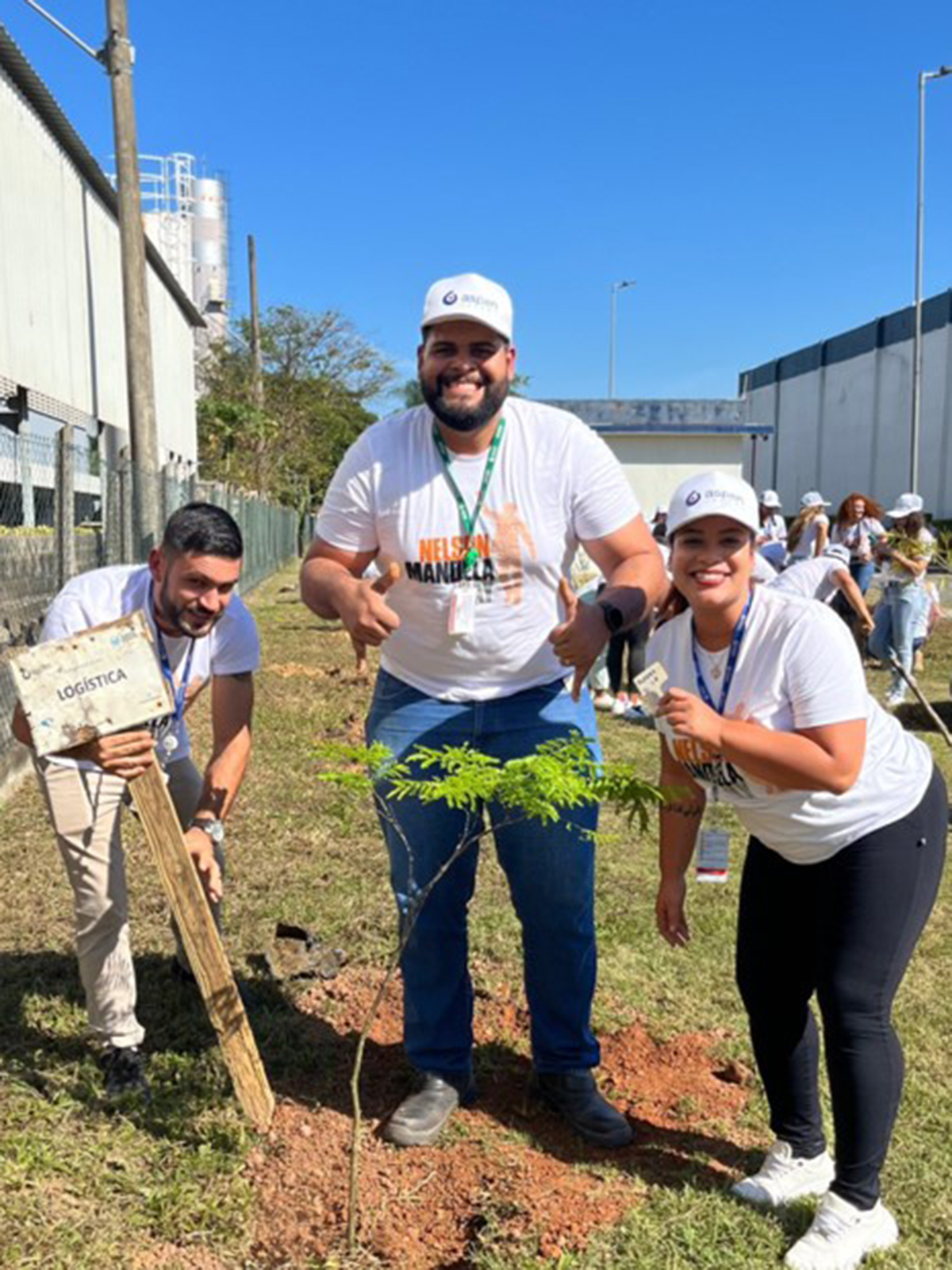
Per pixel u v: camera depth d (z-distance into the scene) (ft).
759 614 8.25
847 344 155.02
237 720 10.84
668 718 8.04
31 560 23.90
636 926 15.11
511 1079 11.27
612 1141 10.00
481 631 9.45
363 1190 9.25
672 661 8.87
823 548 33.68
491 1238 8.57
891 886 8.23
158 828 9.00
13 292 48.16
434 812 9.90
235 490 71.51
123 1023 10.43
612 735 27.22
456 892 10.19
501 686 9.72
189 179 187.42
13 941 13.98
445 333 8.66
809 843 8.36
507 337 8.75
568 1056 10.27
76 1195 9.02
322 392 157.79
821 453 164.35
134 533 34.99
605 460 9.52
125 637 8.75
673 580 8.46
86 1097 10.38
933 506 130.93
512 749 9.76
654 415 93.30
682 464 93.61
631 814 8.74
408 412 9.67
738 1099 11.03
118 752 8.70
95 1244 8.44
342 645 43.83
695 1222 8.84
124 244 43.73
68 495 25.44
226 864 16.75
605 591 8.93
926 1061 11.65
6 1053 11.17
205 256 188.03
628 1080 11.28
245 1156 9.61
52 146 54.54
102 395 64.75
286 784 21.77
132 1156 9.57
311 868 17.04
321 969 13.37
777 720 8.21
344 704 30.68
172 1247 8.53
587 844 9.91
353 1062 11.46
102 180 62.49
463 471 9.24
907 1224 8.96
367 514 9.55
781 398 180.24
